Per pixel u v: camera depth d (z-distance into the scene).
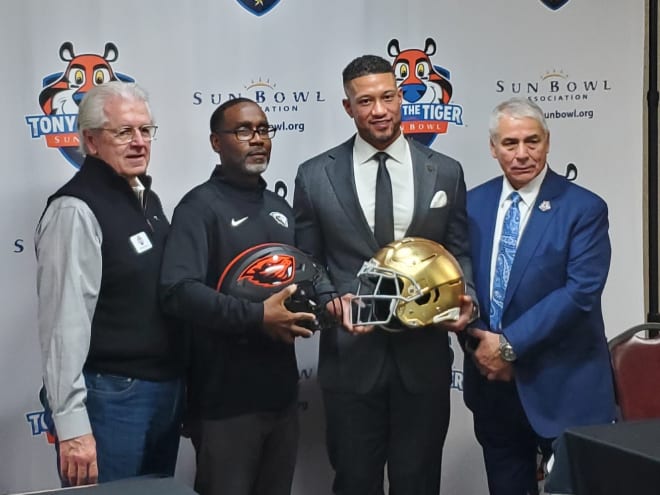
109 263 1.90
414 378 2.09
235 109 2.08
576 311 2.12
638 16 2.64
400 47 2.51
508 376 2.19
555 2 2.59
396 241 2.03
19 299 2.31
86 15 2.30
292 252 2.00
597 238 2.17
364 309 2.05
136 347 1.94
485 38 2.56
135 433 1.95
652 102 2.71
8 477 2.34
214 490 2.09
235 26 2.40
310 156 2.47
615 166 2.66
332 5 2.45
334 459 2.17
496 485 2.32
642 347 2.28
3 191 2.28
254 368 2.05
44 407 2.18
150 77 2.36
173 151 2.38
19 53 2.27
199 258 1.99
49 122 2.30
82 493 1.39
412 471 2.14
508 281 2.19
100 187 1.91
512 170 2.18
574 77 2.62
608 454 1.48
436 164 2.13
